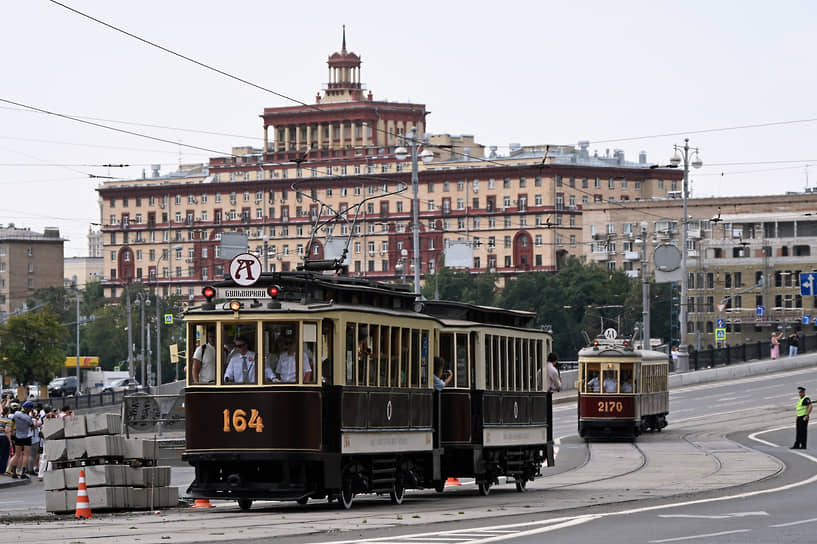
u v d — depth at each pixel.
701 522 55.66
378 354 65.69
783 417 170.00
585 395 143.75
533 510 62.88
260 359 60.91
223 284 62.16
